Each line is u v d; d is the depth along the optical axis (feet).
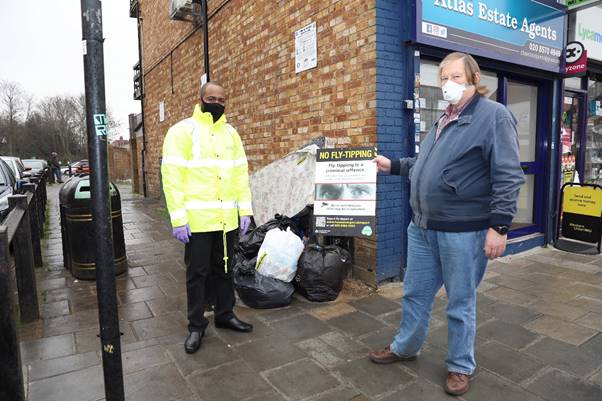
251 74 20.45
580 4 17.54
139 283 14.94
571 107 20.81
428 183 7.92
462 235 7.75
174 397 8.09
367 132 13.47
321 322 11.37
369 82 13.25
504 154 7.21
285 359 9.46
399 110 13.55
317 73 15.64
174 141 9.50
